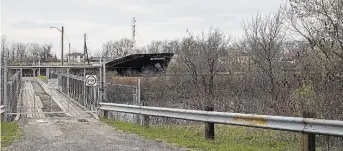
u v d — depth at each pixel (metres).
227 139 11.57
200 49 41.81
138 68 55.56
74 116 20.44
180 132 13.11
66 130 14.45
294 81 13.28
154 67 55.22
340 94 10.98
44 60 109.50
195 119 12.08
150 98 29.92
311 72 13.06
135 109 16.11
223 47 41.84
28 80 73.19
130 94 24.45
